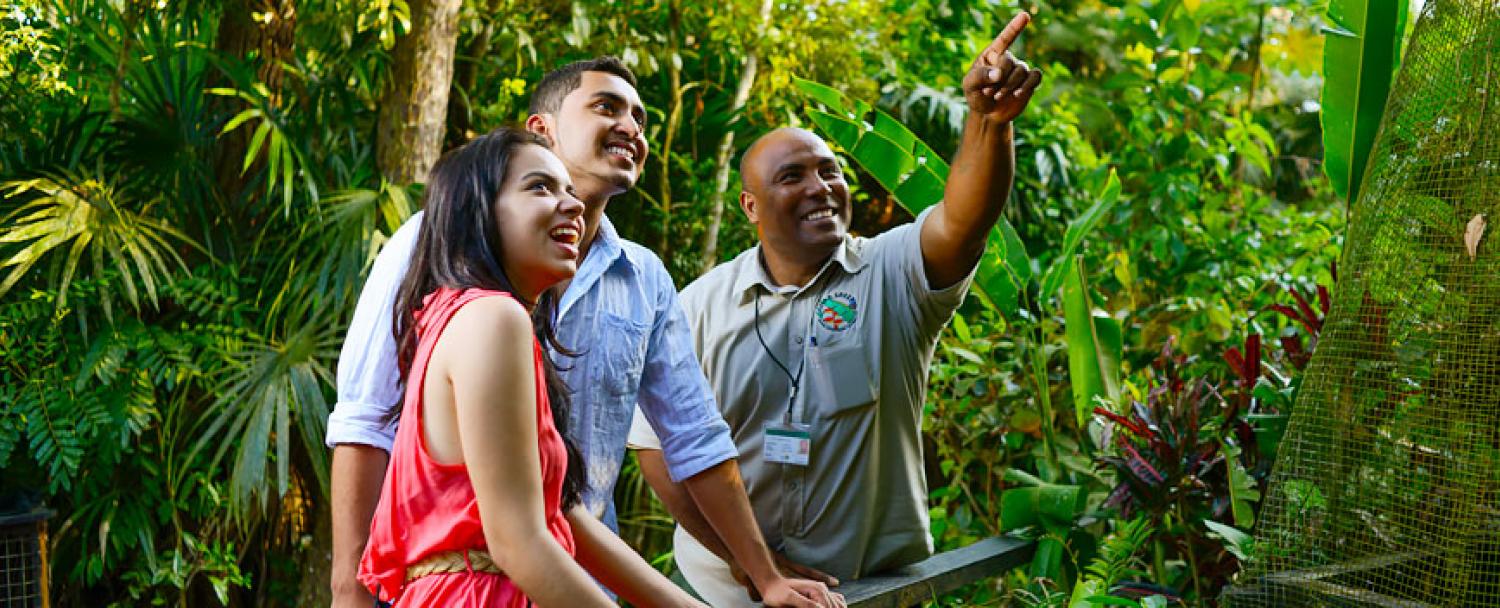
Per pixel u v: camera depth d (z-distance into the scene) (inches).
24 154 149.2
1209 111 213.8
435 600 55.4
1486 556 75.0
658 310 83.4
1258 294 179.9
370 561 58.1
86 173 145.6
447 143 187.6
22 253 133.9
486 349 53.2
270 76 163.3
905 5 226.7
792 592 82.9
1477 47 76.2
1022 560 112.0
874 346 93.9
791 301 96.5
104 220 141.3
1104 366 124.2
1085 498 114.6
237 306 151.3
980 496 159.0
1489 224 75.2
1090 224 120.2
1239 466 111.6
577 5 183.2
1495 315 75.2
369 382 67.5
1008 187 85.8
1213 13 229.6
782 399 95.6
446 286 56.6
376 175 160.1
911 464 97.7
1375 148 84.2
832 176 96.7
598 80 78.8
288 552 167.2
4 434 139.1
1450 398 76.7
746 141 207.9
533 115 81.7
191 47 160.4
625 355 79.3
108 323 146.6
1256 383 116.4
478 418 52.8
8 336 141.6
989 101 81.6
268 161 159.6
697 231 197.9
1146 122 215.8
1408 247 79.2
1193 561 108.5
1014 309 125.3
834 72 212.7
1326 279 156.0
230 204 160.9
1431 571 76.9
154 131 154.6
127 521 150.2
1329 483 81.4
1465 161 76.5
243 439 139.3
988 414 149.6
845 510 94.5
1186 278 194.9
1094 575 108.9
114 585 160.1
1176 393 117.0
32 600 122.3
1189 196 202.4
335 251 144.0
